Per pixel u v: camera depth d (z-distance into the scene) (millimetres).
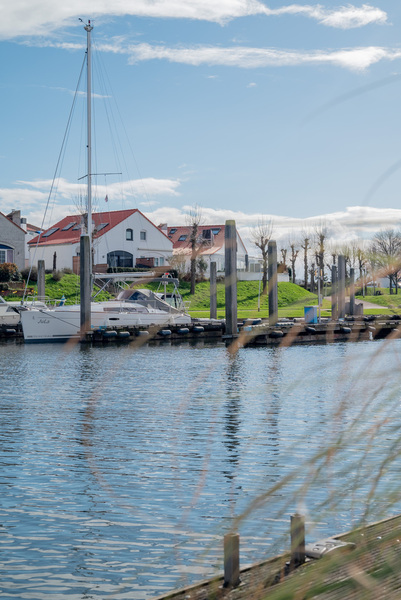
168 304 39062
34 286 54562
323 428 12531
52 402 16328
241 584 3449
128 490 8555
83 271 34469
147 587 5590
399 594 1491
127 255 66625
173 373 22453
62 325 35875
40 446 11383
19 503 8062
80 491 8539
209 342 36469
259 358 27328
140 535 6844
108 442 11648
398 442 1885
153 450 10961
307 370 2229
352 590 1535
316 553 3680
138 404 15914
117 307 37000
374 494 1838
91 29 39375
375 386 1955
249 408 15023
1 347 33375
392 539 1717
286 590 1519
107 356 28578
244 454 10547
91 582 5719
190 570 5863
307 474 1840
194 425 13172
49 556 6352
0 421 13820
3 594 5520
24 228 77875
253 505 1819
